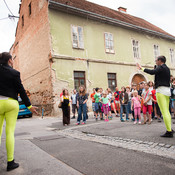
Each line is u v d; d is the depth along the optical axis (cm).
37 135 524
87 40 1362
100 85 1380
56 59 1193
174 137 386
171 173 220
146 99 605
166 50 1997
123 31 1609
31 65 1555
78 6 1367
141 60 1708
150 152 304
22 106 1223
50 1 1159
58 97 1177
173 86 639
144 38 1780
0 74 257
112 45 1511
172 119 684
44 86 1282
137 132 469
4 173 243
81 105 731
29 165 271
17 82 267
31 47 1554
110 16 1548
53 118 1066
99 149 342
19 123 898
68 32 1273
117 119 823
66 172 239
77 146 373
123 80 1534
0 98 254
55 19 1226
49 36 1187
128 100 750
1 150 362
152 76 1798
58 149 354
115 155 300
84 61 1319
